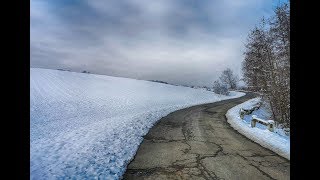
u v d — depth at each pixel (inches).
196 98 1945.1
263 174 266.8
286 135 515.8
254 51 906.1
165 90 2618.1
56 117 804.6
